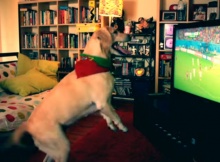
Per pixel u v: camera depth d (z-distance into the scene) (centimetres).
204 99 207
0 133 193
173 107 230
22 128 156
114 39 202
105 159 207
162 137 210
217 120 193
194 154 161
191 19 375
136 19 428
